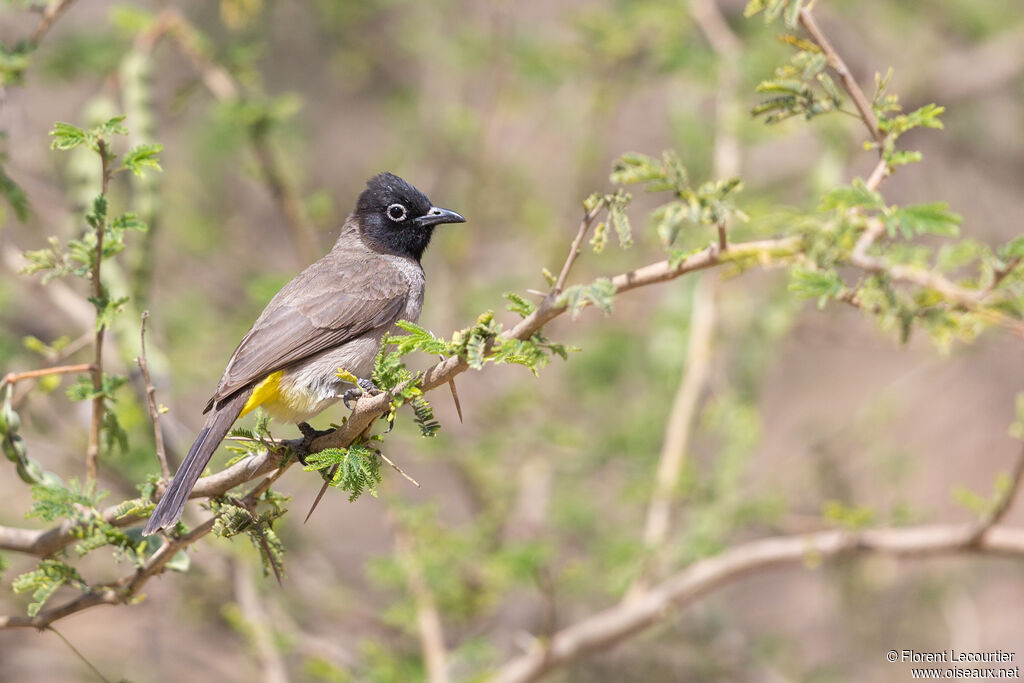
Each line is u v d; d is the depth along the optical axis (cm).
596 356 1491
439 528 1223
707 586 1116
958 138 1738
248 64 1249
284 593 1366
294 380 827
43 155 1347
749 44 1423
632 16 1428
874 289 587
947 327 621
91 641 1534
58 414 1290
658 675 1388
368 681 1124
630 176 597
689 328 1395
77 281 1335
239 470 637
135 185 997
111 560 1372
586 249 1522
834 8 1527
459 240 1558
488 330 580
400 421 1352
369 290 869
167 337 1411
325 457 599
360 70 1684
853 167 1684
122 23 1180
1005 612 1688
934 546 1017
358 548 1722
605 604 1436
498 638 1373
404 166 1641
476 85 1753
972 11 1614
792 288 590
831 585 1481
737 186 596
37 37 862
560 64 1514
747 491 1276
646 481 1309
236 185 1692
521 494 1459
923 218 569
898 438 1920
